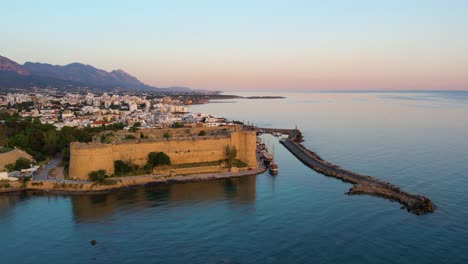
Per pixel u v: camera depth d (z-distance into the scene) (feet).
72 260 249.96
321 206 347.56
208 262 246.88
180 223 307.37
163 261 248.52
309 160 553.64
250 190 399.24
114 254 257.55
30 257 254.06
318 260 249.75
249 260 249.75
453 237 281.33
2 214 327.06
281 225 304.09
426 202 343.46
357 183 425.28
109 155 427.33
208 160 496.23
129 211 334.03
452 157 541.34
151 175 433.48
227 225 303.89
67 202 357.41
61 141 548.31
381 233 288.51
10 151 469.16
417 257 253.44
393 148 627.05
